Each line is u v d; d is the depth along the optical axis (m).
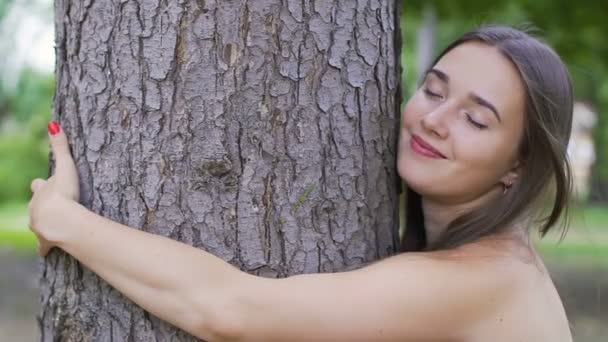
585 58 9.19
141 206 1.99
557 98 2.07
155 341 1.98
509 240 2.13
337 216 2.09
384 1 2.19
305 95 2.03
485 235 2.13
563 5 8.40
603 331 6.26
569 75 2.13
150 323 1.98
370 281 1.86
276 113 2.00
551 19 8.50
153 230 1.99
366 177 2.15
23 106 11.20
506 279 2.00
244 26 1.96
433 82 2.10
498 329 1.96
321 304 1.81
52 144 2.14
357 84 2.11
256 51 1.97
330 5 2.05
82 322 2.05
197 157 1.97
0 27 7.60
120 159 2.01
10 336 6.82
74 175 2.06
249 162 1.99
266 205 2.00
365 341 1.84
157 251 1.85
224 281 1.83
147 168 1.99
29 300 8.38
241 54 1.97
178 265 1.83
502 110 2.02
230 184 1.98
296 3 2.00
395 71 2.28
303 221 2.04
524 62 2.02
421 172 2.08
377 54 2.17
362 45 2.12
